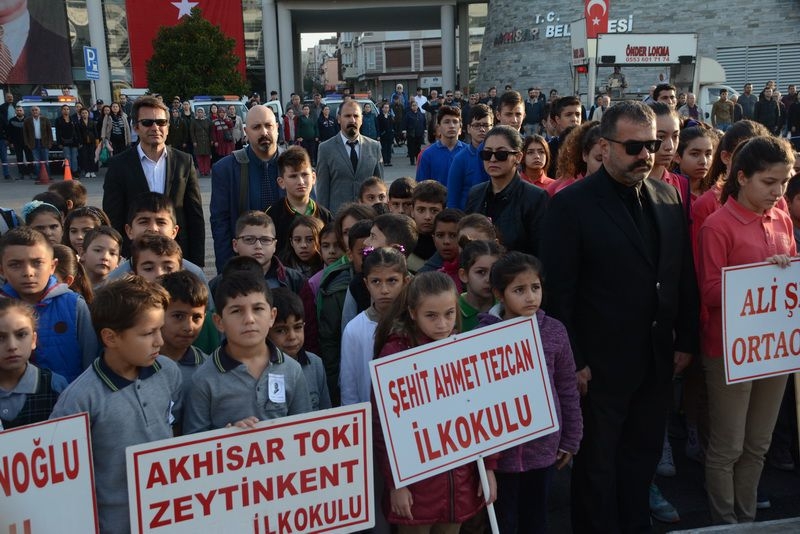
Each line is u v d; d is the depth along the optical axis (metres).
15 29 29.97
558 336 3.23
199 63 28.91
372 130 21.44
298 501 2.72
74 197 6.39
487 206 4.75
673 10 29.91
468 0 35.88
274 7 33.97
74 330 3.41
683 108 18.69
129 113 24.69
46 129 19.19
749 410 3.66
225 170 5.50
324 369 3.61
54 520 2.43
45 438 2.41
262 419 2.92
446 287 2.98
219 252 5.48
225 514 2.62
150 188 5.44
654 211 3.34
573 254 3.31
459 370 2.95
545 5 31.56
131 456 2.48
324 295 4.02
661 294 3.33
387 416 2.84
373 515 2.85
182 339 3.25
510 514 3.31
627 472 3.57
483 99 24.33
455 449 2.94
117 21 35.69
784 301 3.41
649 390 3.46
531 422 3.07
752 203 3.51
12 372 2.90
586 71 22.55
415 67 80.44
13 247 3.26
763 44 28.81
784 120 21.72
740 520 3.73
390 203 5.36
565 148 4.93
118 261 4.38
